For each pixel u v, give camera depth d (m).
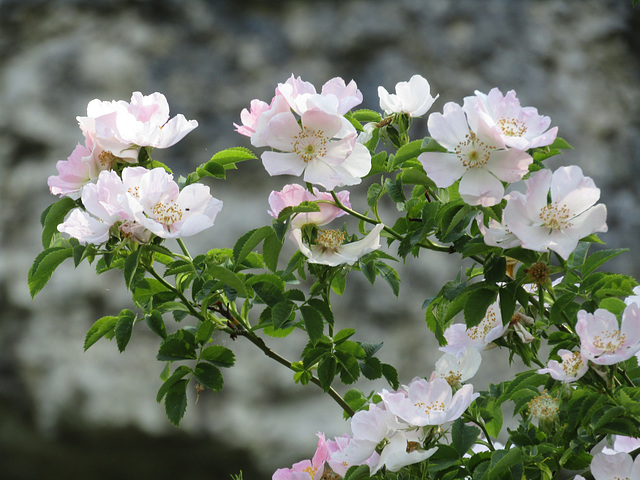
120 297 2.99
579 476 1.35
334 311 2.95
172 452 2.88
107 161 1.38
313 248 1.38
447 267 3.06
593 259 1.37
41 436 2.88
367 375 1.41
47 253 1.39
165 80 3.26
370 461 1.35
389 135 1.41
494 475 1.33
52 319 2.96
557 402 1.34
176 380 1.39
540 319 1.41
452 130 1.33
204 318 1.40
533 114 1.36
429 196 1.42
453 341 1.43
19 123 3.19
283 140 1.34
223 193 3.08
